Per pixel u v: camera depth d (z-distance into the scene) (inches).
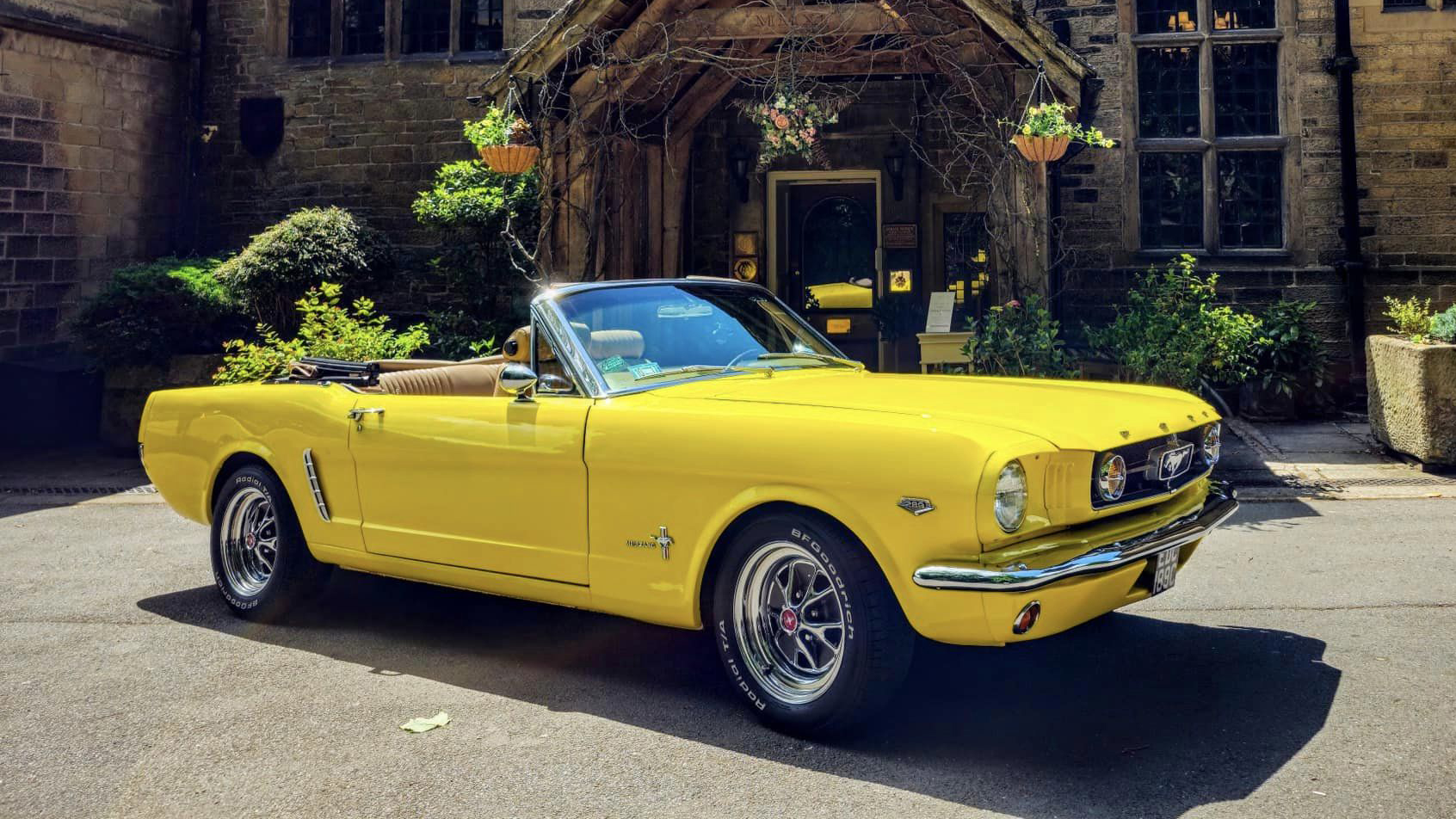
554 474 151.8
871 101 502.6
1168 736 130.6
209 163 545.3
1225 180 457.7
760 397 145.4
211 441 201.6
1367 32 442.3
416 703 151.0
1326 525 256.4
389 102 526.3
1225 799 112.7
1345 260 444.8
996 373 326.6
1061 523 124.3
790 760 127.6
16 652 178.2
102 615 202.7
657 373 160.7
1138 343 341.4
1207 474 154.9
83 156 514.6
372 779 124.8
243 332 455.5
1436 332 331.3
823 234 523.2
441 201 447.5
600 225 350.6
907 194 502.0
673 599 141.5
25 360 494.6
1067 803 113.3
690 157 499.8
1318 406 432.1
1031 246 325.1
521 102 335.9
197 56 544.1
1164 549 131.3
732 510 134.3
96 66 518.6
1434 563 216.2
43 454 438.6
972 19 314.0
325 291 379.2
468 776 125.4
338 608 205.8
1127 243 452.1
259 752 133.7
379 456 174.2
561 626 191.2
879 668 126.4
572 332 158.4
